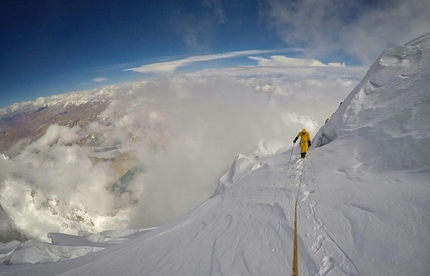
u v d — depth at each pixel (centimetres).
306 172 1073
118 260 924
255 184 1307
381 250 415
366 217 523
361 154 934
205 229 923
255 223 759
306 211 673
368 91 1272
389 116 962
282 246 548
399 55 1277
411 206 492
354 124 1166
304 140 1330
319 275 411
